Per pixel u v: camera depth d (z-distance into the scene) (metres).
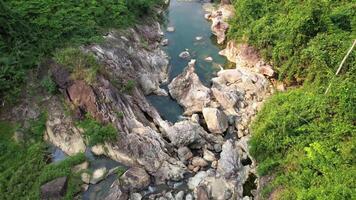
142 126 23.05
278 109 21.73
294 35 26.47
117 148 21.64
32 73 24.27
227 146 23.08
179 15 38.78
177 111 26.73
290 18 27.98
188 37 35.03
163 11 39.09
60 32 26.59
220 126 24.61
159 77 29.52
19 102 23.20
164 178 21.39
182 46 33.69
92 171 20.94
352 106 19.33
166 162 21.78
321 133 19.16
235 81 28.62
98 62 24.84
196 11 39.59
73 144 22.00
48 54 25.09
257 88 27.77
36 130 22.22
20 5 27.59
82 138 22.06
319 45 24.72
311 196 15.82
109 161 21.72
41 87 23.70
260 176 20.45
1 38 24.50
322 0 28.02
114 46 27.86
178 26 36.75
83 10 29.70
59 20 27.62
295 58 26.22
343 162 17.27
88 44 26.72
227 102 26.33
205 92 26.69
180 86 27.59
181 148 22.73
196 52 32.88
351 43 23.45
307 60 25.38
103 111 22.31
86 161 21.27
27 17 26.83
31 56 24.67
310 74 24.53
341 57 23.14
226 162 22.00
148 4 34.81
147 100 27.22
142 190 20.84
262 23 29.55
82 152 21.66
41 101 23.30
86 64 23.77
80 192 20.02
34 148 21.25
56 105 23.12
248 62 30.05
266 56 28.88
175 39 34.69
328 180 16.53
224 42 33.84
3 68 23.33
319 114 20.05
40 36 25.91
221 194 20.28
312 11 26.25
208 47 33.59
